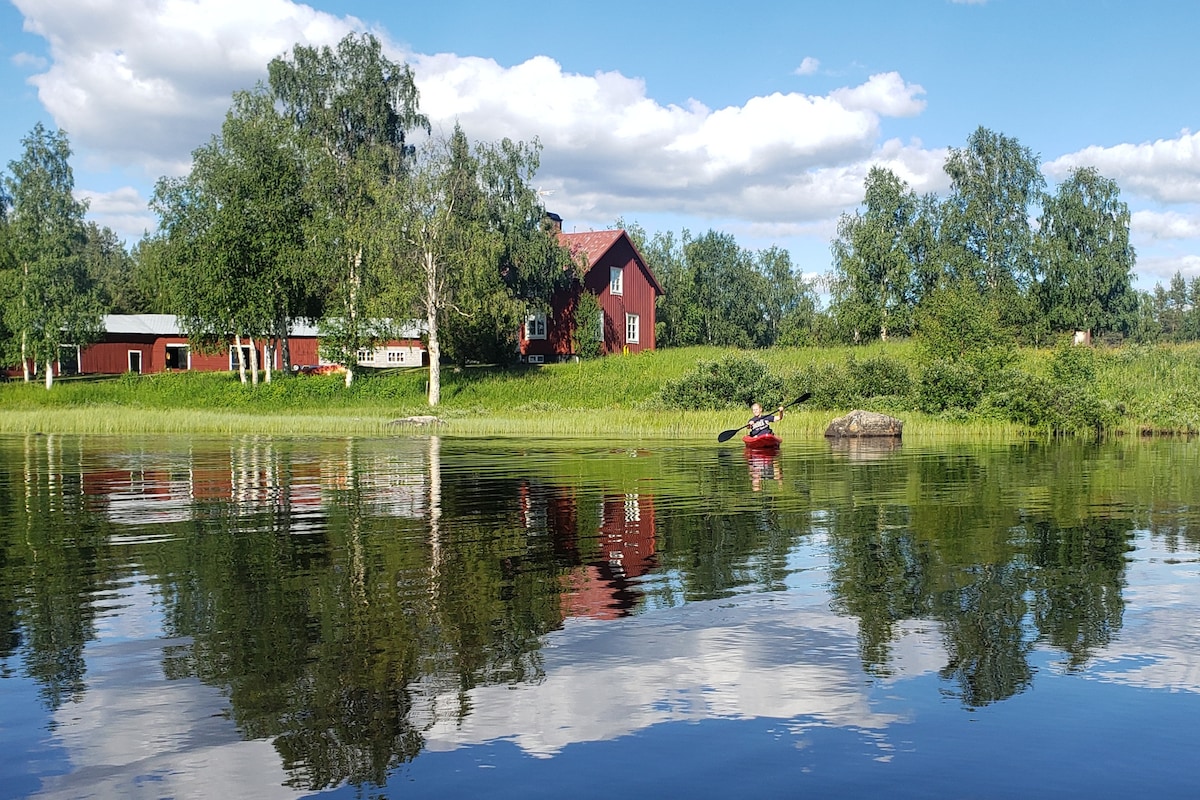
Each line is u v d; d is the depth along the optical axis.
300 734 4.91
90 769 4.52
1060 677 5.71
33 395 50.72
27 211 56.91
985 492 14.73
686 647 6.32
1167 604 7.40
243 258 50.22
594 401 42.47
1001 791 4.25
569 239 61.91
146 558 9.34
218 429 34.53
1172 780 4.35
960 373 34.84
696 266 88.50
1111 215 64.25
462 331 53.22
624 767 4.50
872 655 6.15
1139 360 42.19
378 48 53.56
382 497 14.14
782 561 9.14
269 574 8.57
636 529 11.06
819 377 38.12
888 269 58.72
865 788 4.27
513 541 10.27
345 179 49.44
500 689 5.53
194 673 5.82
